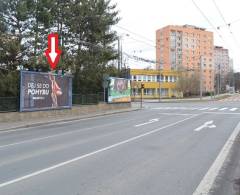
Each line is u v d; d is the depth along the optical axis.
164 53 89.50
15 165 10.11
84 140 15.53
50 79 29.86
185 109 43.22
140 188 7.70
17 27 32.06
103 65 42.09
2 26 30.73
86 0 39.50
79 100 35.25
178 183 8.14
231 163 10.53
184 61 90.31
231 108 44.84
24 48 31.36
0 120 24.59
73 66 37.78
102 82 41.53
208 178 8.65
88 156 11.48
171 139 15.73
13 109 26.03
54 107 30.47
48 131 19.86
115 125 22.91
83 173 9.06
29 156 11.58
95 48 40.72
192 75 108.69
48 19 32.91
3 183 8.09
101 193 7.30
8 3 30.80
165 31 88.50
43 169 9.54
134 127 21.28
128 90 47.41
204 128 20.53
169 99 90.31
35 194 7.21
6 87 27.45
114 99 43.12
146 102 71.62
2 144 14.70
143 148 13.13
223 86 153.62
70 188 7.67
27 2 31.88
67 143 14.63
